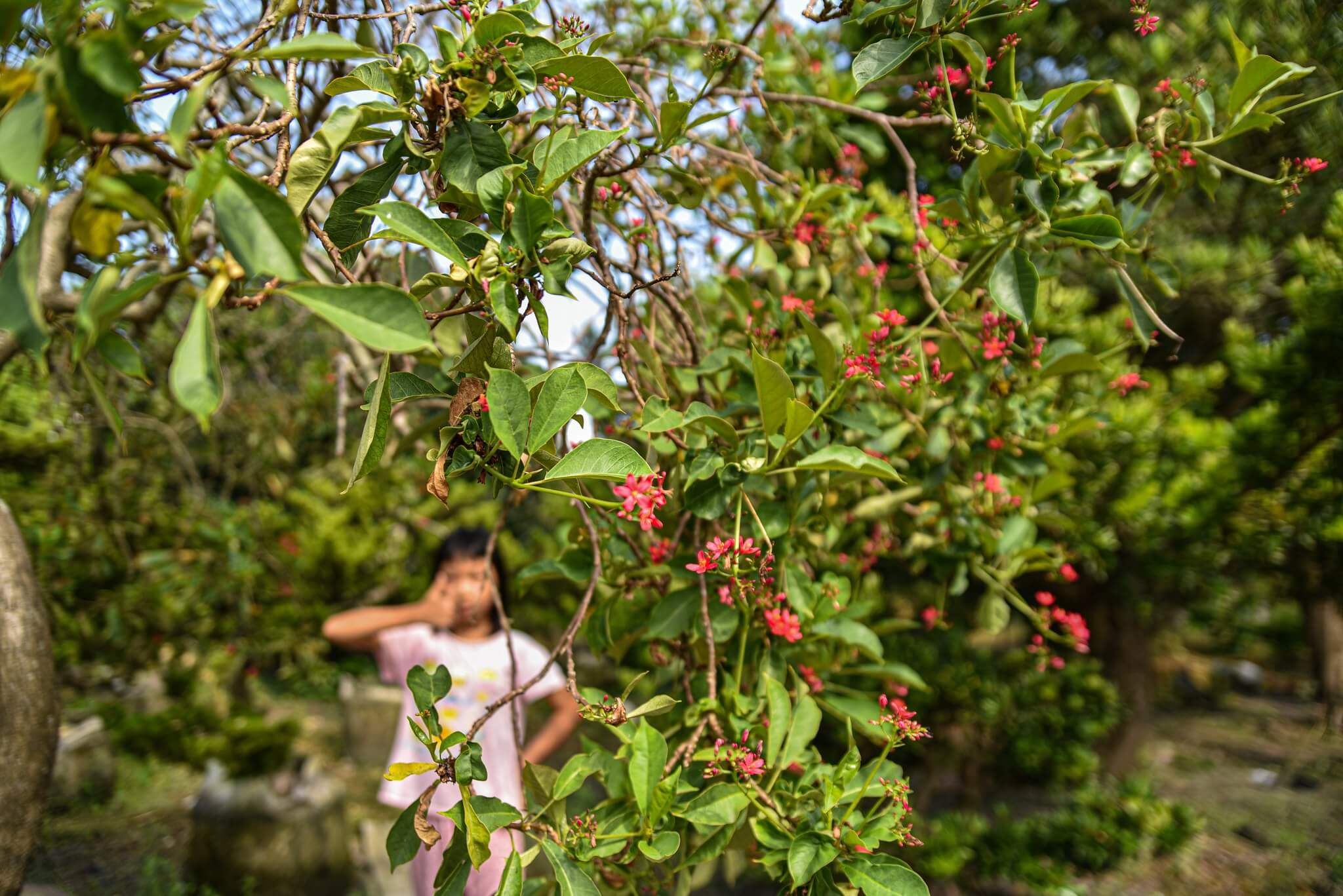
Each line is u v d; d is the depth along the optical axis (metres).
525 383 0.99
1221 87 3.89
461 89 1.06
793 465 1.50
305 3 1.06
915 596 5.87
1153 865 4.73
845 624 1.61
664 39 1.85
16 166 0.65
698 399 1.80
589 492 1.67
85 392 2.57
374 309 0.76
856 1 1.41
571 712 2.73
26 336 0.69
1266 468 3.54
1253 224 5.02
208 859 4.46
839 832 1.21
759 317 1.87
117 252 0.80
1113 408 3.70
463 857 1.13
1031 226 1.58
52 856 4.51
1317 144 4.48
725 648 1.65
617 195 1.67
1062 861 4.55
